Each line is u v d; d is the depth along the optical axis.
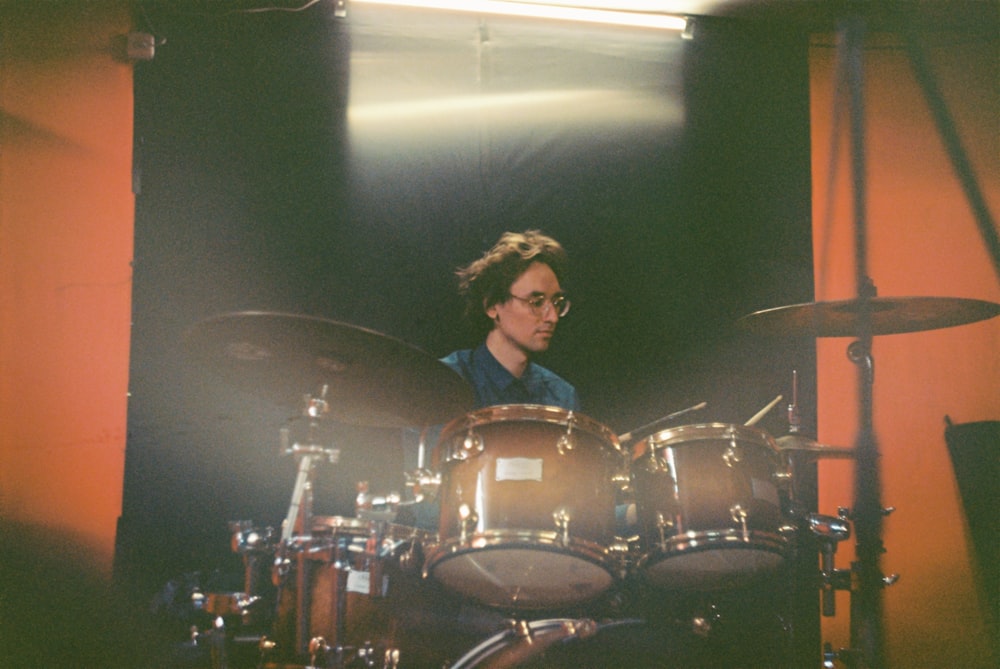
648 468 2.55
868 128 3.76
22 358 3.26
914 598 3.53
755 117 3.67
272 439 3.31
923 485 3.59
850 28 3.68
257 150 3.43
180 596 3.04
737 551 2.48
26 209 3.31
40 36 3.38
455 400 2.53
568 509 2.30
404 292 3.44
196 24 3.45
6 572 3.15
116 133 3.39
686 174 3.63
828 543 2.89
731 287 3.60
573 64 3.62
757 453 2.56
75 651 3.13
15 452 3.21
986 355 3.62
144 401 3.25
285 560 2.43
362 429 3.40
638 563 2.57
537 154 3.57
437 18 3.58
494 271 3.29
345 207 3.45
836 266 3.66
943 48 3.77
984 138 3.73
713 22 3.70
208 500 3.25
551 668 2.40
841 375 3.65
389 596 2.51
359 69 3.52
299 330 2.21
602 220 3.58
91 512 3.25
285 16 3.50
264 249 3.39
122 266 3.36
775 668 3.10
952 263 3.68
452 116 3.55
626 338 3.56
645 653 2.59
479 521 2.30
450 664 2.53
